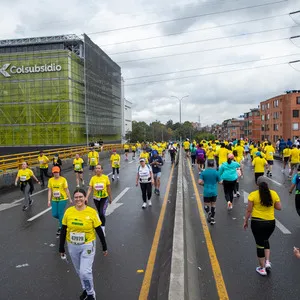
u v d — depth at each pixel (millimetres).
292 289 5242
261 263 5809
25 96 55500
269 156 19031
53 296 5266
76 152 31875
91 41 61875
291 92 67875
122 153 48562
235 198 12680
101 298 5113
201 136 115000
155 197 13414
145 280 5711
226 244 7410
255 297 5000
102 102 67938
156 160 13750
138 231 8688
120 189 15789
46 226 9531
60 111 54250
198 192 13914
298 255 5164
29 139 55188
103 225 8422
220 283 5480
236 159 13789
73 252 4879
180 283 4531
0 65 55875
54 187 8305
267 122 80438
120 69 82000
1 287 5629
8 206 12500
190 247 7000
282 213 10242
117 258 6773
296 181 8422
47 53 54656
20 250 7484
